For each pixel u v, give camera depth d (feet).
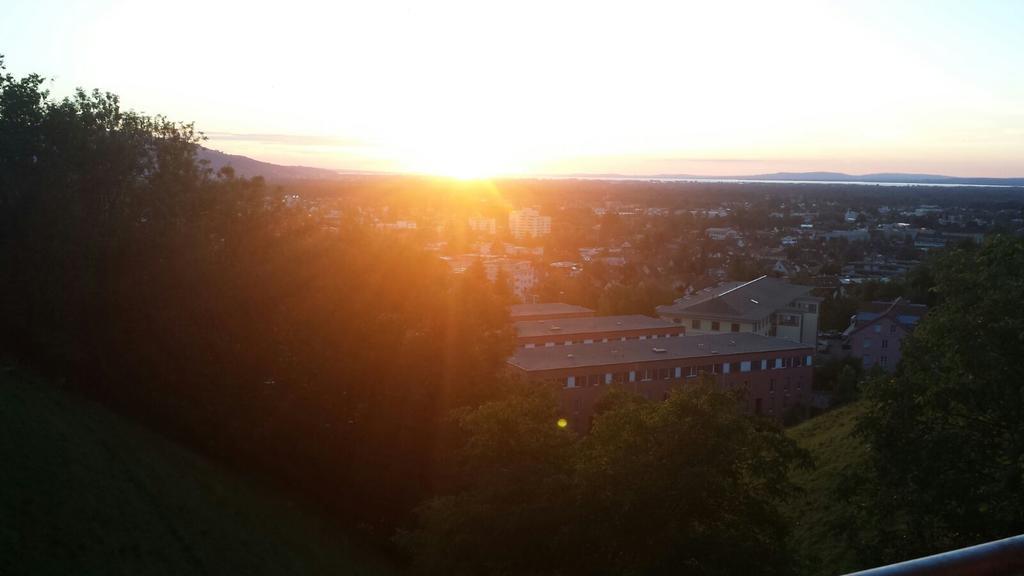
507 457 61.52
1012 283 53.26
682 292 364.79
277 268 102.22
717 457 49.03
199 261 101.91
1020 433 48.88
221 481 87.30
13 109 101.91
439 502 61.52
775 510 51.96
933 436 52.54
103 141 106.63
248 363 102.37
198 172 115.85
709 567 45.96
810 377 202.39
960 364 54.03
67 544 53.01
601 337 226.99
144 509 65.26
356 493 99.35
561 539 51.65
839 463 85.56
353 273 101.45
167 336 100.68
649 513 49.08
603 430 55.26
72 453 68.49
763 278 289.53
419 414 94.84
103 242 102.06
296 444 102.58
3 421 67.00
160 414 105.09
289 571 69.41
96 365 104.06
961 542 50.06
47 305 99.09
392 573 83.30
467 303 100.22
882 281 321.73
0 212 99.60
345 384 98.48
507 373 119.44
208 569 61.31
